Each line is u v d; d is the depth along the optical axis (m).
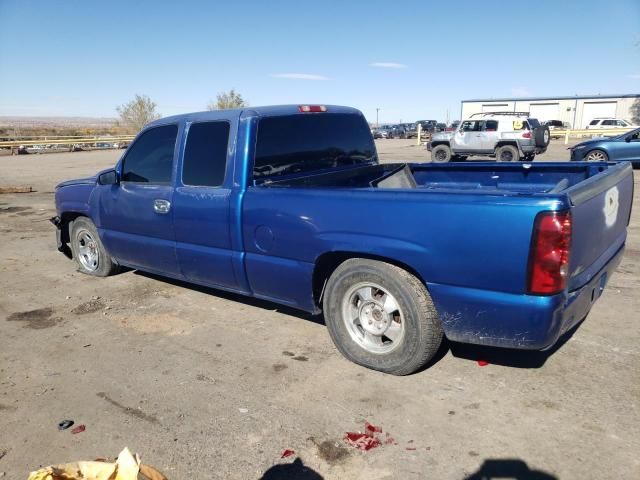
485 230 3.01
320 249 3.70
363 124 5.40
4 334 4.63
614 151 15.96
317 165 4.78
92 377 3.79
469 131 20.53
